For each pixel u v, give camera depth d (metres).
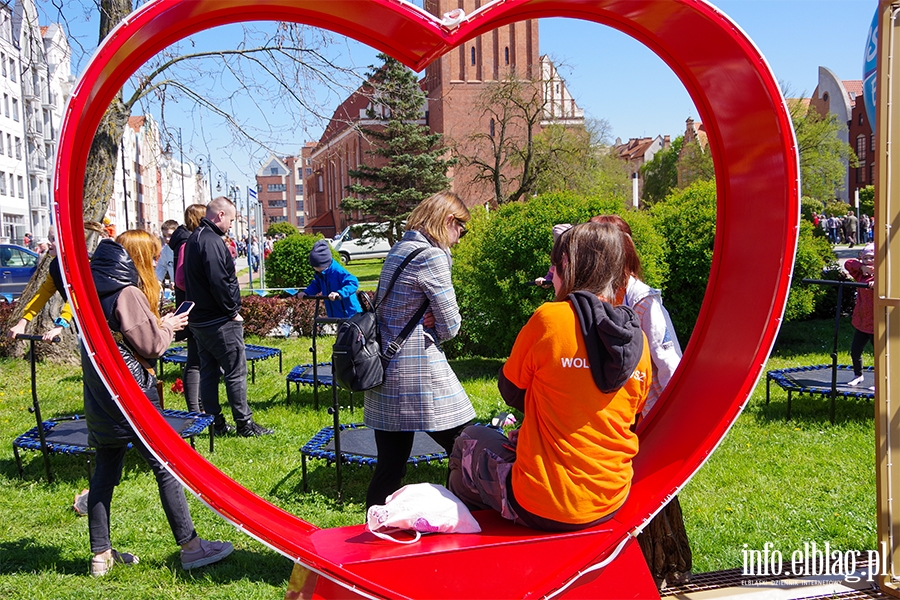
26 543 3.75
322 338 11.81
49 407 6.85
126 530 3.92
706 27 2.29
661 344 2.89
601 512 2.35
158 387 3.51
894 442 2.77
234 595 3.18
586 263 2.34
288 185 97.62
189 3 2.06
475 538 2.38
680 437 2.62
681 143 49.59
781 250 2.40
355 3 2.22
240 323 5.81
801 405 6.59
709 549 3.57
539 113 33.56
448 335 3.25
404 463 3.33
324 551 2.36
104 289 3.24
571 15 2.53
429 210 3.27
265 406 6.96
